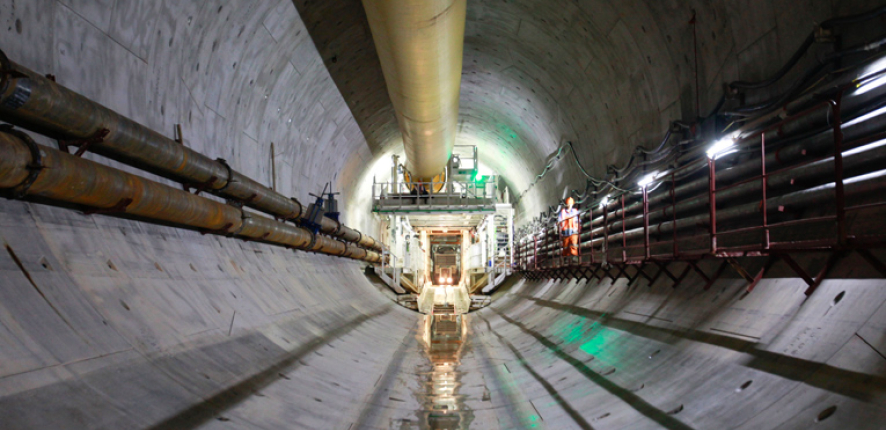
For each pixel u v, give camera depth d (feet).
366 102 51.42
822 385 11.67
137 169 18.89
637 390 18.51
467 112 69.36
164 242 19.72
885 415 9.39
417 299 75.87
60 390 10.05
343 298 46.52
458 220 90.53
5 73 10.94
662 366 19.25
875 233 13.44
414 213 69.92
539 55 42.37
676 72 27.91
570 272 47.75
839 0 16.31
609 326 28.84
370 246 79.46
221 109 26.40
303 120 40.40
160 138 18.25
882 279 12.67
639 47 30.50
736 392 14.12
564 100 45.78
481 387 24.88
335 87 41.73
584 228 47.21
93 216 15.93
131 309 14.73
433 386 25.13
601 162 42.47
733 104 22.44
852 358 11.54
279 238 33.01
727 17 22.20
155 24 19.13
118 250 16.24
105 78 16.75
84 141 14.90
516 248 89.66
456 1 25.64
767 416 12.18
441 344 39.19
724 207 22.27
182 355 15.24
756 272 19.08
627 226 35.12
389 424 18.72
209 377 15.31
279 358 21.22
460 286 96.02
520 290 73.87
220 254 24.82
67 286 12.84
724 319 18.40
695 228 24.94
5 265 11.33
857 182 13.97
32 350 10.23
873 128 13.57
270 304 26.61
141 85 18.92
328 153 51.29
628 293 30.94
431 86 35.53
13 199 12.50
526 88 50.75
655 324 23.66
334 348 28.37
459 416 20.06
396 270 81.25
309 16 30.09
